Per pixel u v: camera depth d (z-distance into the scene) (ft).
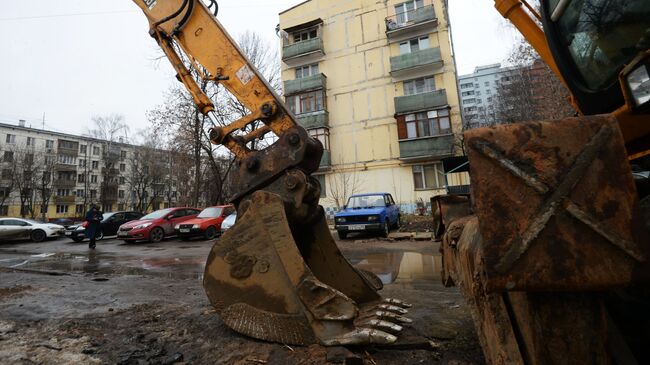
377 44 63.82
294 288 6.95
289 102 67.21
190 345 7.70
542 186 2.80
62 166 143.23
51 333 8.74
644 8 4.45
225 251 7.74
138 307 11.26
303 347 6.81
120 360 7.00
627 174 2.68
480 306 4.14
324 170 64.80
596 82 5.41
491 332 3.82
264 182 8.45
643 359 3.99
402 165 60.03
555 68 7.37
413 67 58.90
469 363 6.39
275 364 6.40
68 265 22.98
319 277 9.52
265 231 7.45
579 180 2.74
